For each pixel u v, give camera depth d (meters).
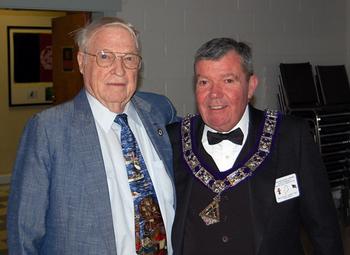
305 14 5.86
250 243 1.72
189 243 1.78
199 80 1.76
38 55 7.39
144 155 1.85
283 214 1.75
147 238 1.75
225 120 1.75
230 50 1.71
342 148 5.31
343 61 6.23
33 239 1.63
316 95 5.59
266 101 5.67
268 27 5.61
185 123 1.97
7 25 7.15
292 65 5.56
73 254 1.63
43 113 1.70
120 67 1.72
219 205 1.76
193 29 5.12
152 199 1.79
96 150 1.69
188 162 1.86
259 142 1.81
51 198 1.65
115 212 1.69
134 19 4.79
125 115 1.83
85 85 1.79
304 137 1.82
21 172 1.65
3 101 7.21
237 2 5.38
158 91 4.99
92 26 1.75
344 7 6.18
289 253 1.76
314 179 1.79
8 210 1.68
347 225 4.65
